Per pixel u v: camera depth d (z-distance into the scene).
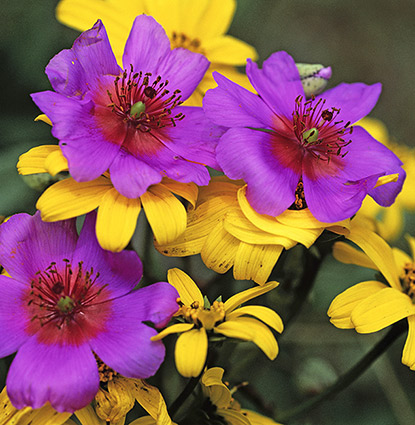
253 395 0.41
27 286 0.34
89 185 0.34
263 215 0.34
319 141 0.35
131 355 0.33
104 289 0.34
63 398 0.32
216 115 0.34
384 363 0.47
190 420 0.35
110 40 0.39
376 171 0.36
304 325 0.47
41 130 0.47
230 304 0.34
